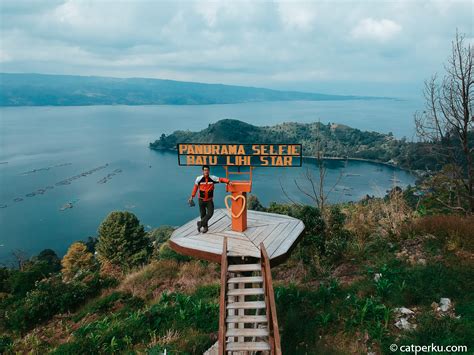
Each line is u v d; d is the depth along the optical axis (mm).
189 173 193625
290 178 79875
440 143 14164
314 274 11500
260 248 6785
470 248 10047
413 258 10305
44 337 12102
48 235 107562
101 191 157625
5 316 13734
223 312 5789
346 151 157750
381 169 137750
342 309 8820
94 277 15953
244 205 8234
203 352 8555
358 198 95812
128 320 10812
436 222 11484
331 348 7559
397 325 7820
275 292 10383
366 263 11203
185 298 11242
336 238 12641
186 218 119688
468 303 7855
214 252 7160
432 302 8281
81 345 9539
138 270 17453
